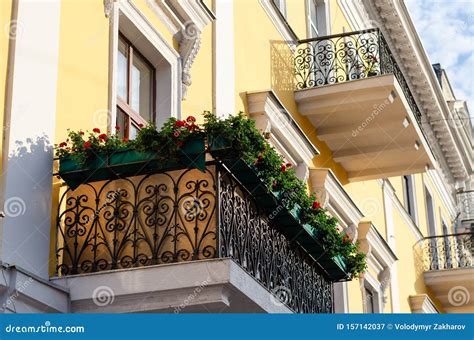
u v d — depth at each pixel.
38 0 9.27
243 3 14.11
